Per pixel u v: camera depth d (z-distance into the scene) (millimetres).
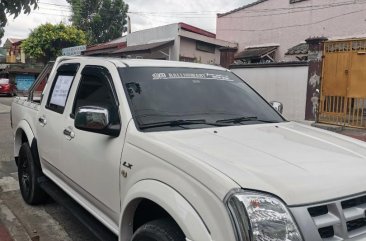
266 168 2291
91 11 51312
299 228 2004
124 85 3314
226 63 17844
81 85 3887
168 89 3475
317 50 11867
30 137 4844
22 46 42750
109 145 3117
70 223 4715
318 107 11781
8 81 29844
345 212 2166
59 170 4062
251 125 3354
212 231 2086
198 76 3836
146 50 23781
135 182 2719
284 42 23781
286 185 2133
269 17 24469
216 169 2213
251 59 24266
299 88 12586
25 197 5223
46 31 40344
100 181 3232
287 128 3406
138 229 2637
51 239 4305
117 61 3635
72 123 3764
